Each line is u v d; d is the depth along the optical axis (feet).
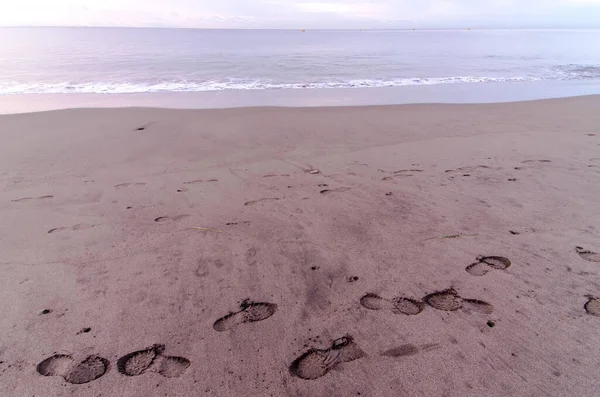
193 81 35.76
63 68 43.93
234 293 6.77
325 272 7.38
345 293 6.75
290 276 7.25
